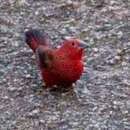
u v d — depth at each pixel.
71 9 17.88
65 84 13.73
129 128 12.58
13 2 18.36
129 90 13.92
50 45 14.87
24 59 15.36
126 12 17.52
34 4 18.22
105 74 14.65
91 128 12.59
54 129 12.62
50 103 13.46
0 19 17.55
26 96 13.80
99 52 15.66
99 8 17.81
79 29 16.91
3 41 16.34
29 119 12.98
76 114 13.03
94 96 13.68
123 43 16.05
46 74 13.66
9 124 12.86
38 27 17.12
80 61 13.51
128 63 15.19
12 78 14.52
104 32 16.64
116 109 13.18
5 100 13.70
